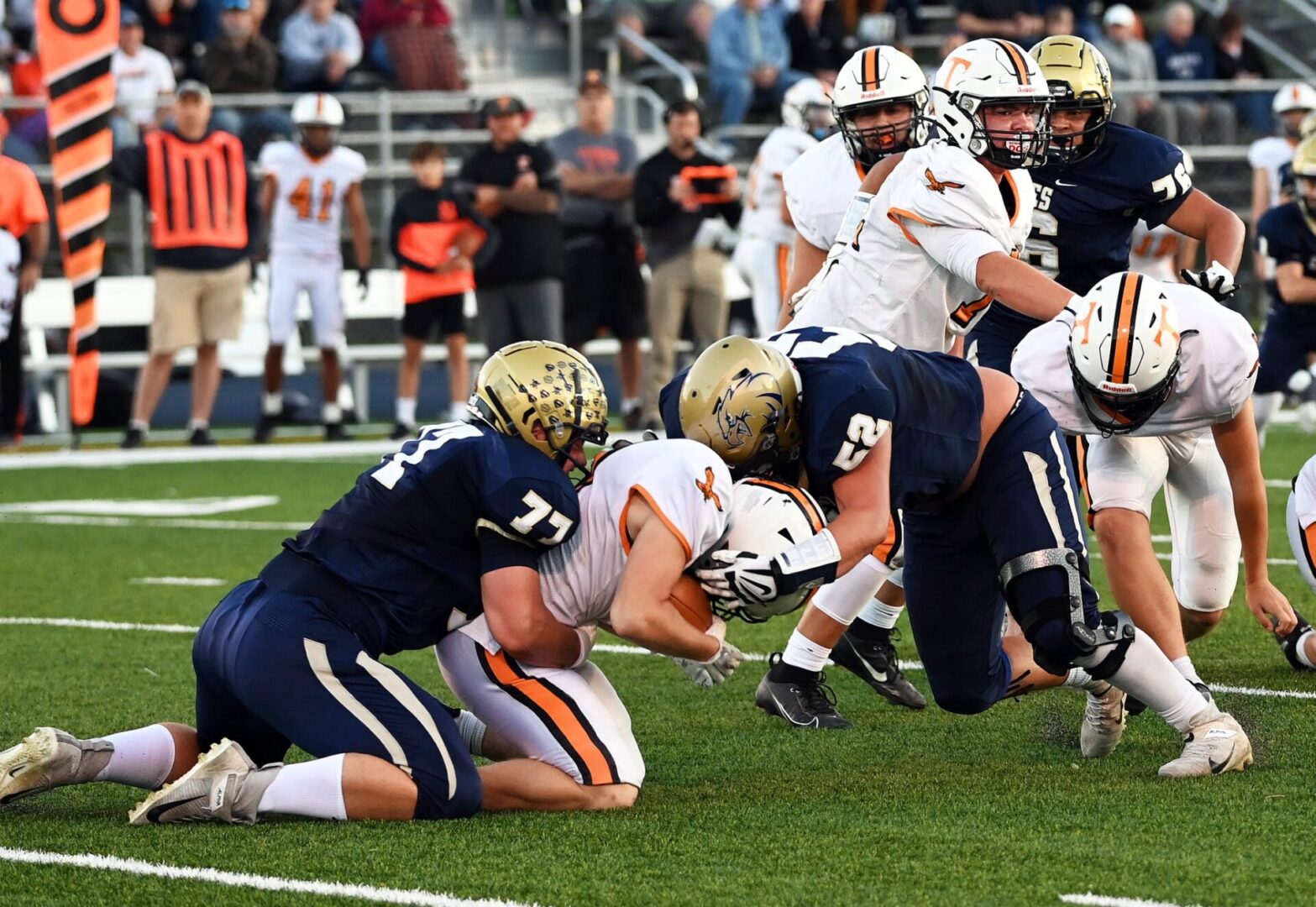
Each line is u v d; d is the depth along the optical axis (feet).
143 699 51.98
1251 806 37.76
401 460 38.45
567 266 121.80
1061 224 54.03
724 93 156.56
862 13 168.76
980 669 42.32
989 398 39.91
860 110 50.60
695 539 35.81
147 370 122.52
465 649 38.99
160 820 37.27
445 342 123.44
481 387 38.29
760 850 35.09
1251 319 161.27
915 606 42.04
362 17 160.35
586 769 38.17
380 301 146.30
